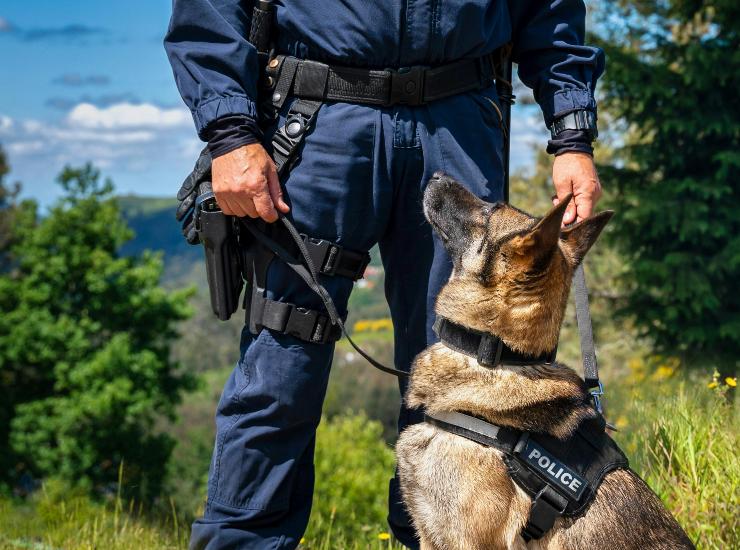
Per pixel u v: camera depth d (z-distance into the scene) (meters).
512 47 2.92
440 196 2.57
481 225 2.57
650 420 3.82
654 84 12.82
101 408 23.59
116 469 24.56
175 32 2.53
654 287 13.40
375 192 2.53
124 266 27.02
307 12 2.48
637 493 2.42
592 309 15.47
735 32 12.97
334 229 2.54
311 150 2.50
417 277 2.71
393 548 3.60
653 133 15.25
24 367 27.09
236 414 2.63
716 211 13.23
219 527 2.62
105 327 26.75
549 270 2.45
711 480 3.27
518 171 17.41
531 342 2.51
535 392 2.45
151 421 26.48
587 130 2.78
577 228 2.67
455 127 2.58
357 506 14.91
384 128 2.50
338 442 17.47
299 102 2.51
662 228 12.94
